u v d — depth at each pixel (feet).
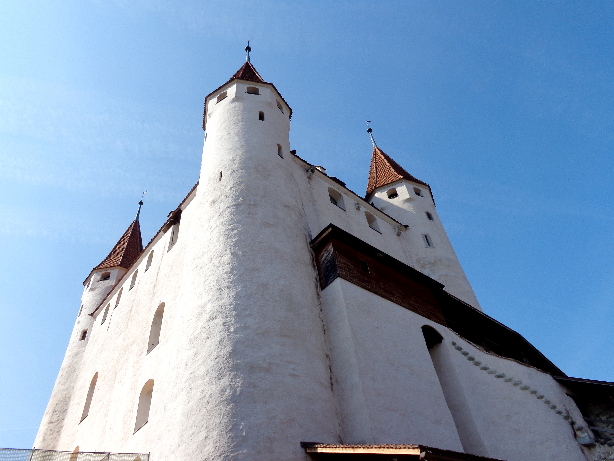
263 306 45.32
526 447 47.26
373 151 118.62
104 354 79.00
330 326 48.80
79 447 67.67
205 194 59.52
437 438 43.65
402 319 53.88
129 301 80.43
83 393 79.46
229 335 42.68
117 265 110.42
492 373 53.26
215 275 48.26
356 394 42.11
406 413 43.47
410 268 61.11
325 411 40.88
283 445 36.17
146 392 54.80
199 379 40.50
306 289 50.29
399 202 98.02
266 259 49.83
